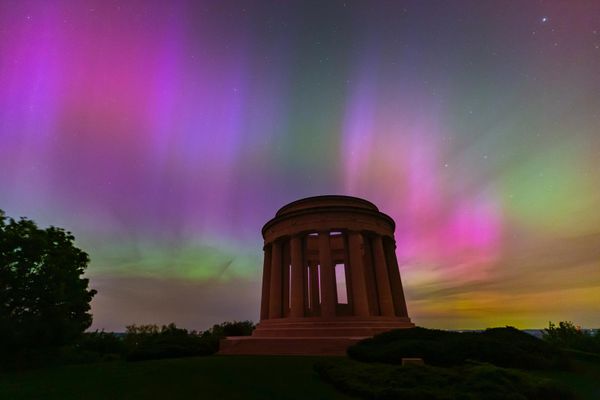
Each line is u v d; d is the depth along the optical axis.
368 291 42.69
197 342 33.03
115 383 17.97
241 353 31.42
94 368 24.59
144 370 22.33
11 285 30.80
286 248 45.44
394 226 47.78
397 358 20.36
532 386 13.38
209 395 14.84
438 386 13.77
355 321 34.16
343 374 16.39
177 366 23.52
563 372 19.92
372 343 24.12
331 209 40.16
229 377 18.89
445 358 19.89
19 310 31.81
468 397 12.16
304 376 18.92
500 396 12.27
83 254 40.03
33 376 21.33
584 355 26.28
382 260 40.75
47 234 36.41
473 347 20.78
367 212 40.88
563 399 13.34
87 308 37.84
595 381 17.48
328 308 35.59
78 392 15.89
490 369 14.61
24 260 31.88
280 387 16.25
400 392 12.99
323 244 38.50
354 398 14.06
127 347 54.03
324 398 14.11
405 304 41.84
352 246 38.72
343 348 28.44
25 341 29.20
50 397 14.91
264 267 46.69
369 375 15.59
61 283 32.91
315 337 30.72
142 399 14.33
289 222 41.44
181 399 14.22
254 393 15.10
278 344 30.50
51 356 34.47
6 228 32.97
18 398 14.80
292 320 35.88
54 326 31.36
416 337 24.22
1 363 29.45
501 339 23.66
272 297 40.34
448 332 25.00
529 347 22.12
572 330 50.91
